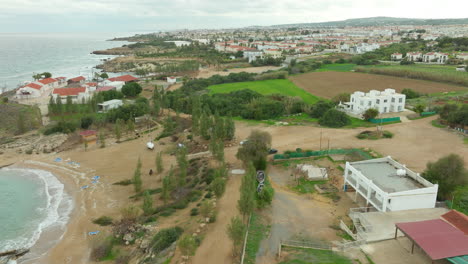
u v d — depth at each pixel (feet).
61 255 158.10
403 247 139.54
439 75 549.13
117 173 255.50
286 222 170.40
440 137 300.81
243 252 139.13
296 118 383.45
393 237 146.00
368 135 307.78
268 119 383.86
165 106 441.68
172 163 270.26
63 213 199.21
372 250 138.21
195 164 259.60
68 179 247.29
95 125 368.68
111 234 171.32
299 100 421.59
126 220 179.83
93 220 188.75
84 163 276.41
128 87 505.66
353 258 133.80
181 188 218.18
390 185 178.81
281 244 148.36
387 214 163.32
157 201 206.18
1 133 351.46
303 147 285.02
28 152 299.17
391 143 289.12
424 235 131.64
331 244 148.15
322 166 244.83
